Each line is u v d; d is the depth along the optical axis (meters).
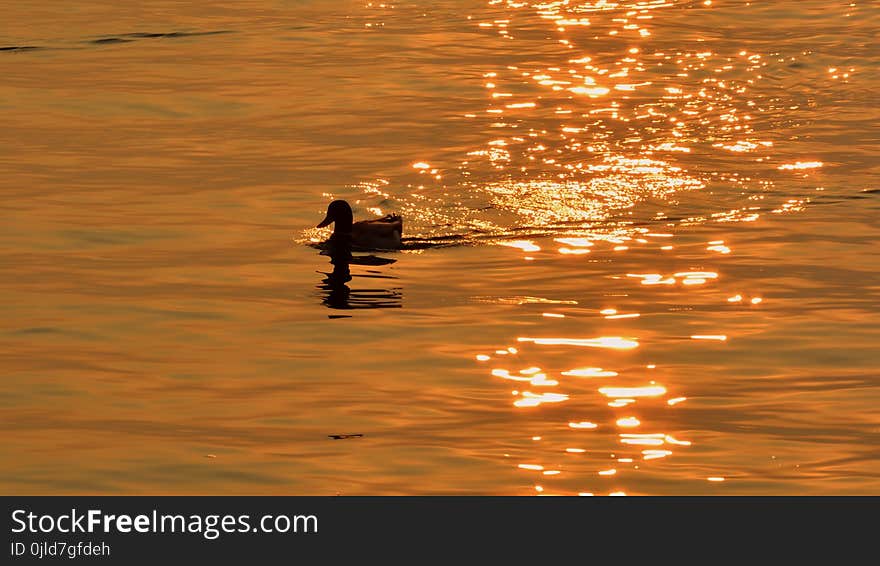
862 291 49.12
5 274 51.97
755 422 37.25
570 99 85.06
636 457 34.94
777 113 80.81
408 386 40.16
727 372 41.25
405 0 123.88
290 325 46.00
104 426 37.03
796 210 60.72
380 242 56.16
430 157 70.94
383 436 36.28
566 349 43.38
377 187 65.31
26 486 33.38
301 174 67.81
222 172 68.19
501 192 64.44
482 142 74.19
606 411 38.09
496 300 48.81
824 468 34.28
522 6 120.06
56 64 96.44
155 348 43.66
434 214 61.16
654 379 40.59
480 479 33.72
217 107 83.25
